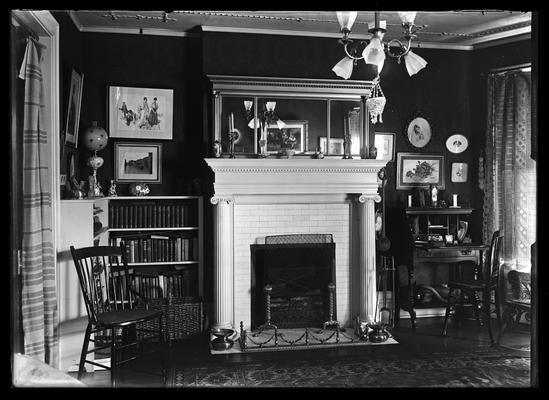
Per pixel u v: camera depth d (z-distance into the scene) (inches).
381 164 201.0
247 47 205.8
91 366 159.2
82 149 201.8
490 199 224.5
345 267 209.0
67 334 158.4
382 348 181.2
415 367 160.7
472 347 181.6
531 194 212.4
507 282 216.8
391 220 228.4
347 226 208.7
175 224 202.4
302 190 197.6
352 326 208.2
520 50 216.5
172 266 210.5
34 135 135.0
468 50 233.5
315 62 211.3
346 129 213.5
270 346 181.3
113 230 196.2
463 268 231.0
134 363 166.6
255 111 204.2
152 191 210.2
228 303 193.9
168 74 210.4
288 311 204.5
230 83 199.2
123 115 206.1
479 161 229.9
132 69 207.5
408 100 230.1
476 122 233.5
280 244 202.7
